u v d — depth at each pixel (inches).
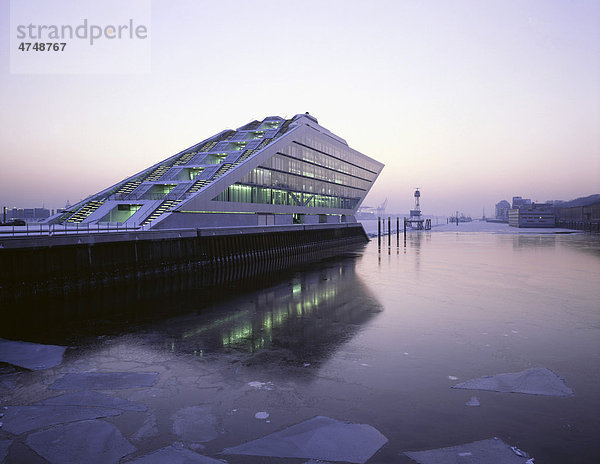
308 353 635.5
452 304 1011.9
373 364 583.8
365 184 4431.6
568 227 7175.2
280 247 2327.8
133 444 365.1
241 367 572.1
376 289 1237.7
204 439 374.0
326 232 3132.4
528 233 5354.3
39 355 621.0
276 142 2490.2
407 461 338.0
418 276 1526.8
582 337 721.6
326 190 3380.9
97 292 1151.0
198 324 818.2
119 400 458.9
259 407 442.3
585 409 436.8
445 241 3764.8
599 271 1654.8
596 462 337.1
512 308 964.6
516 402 454.9
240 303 1026.7
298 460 340.2
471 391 486.0
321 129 3393.2
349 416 421.1
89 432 384.5
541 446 362.3
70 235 1114.1
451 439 374.6
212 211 1909.4
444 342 693.3
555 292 1181.1
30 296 1016.2
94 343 687.7
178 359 607.2
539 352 637.9
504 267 1802.4
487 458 342.0
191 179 2281.0
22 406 441.7
